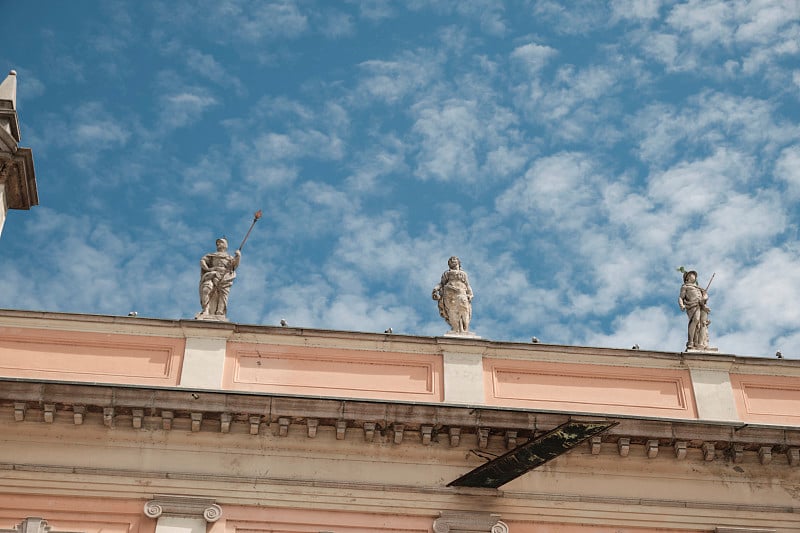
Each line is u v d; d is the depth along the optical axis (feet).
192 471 69.56
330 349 76.79
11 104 86.02
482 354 77.71
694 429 72.90
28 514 67.41
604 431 69.46
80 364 73.92
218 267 78.84
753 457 74.69
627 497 72.43
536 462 69.36
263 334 76.33
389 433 71.82
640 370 78.95
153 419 70.44
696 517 72.38
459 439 71.97
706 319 82.07
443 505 70.49
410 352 77.25
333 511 69.82
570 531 71.15
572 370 78.28
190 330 75.51
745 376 79.61
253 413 70.03
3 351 73.77
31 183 86.48
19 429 69.41
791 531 72.64
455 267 81.92
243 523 68.74
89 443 69.67
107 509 67.97
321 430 71.67
